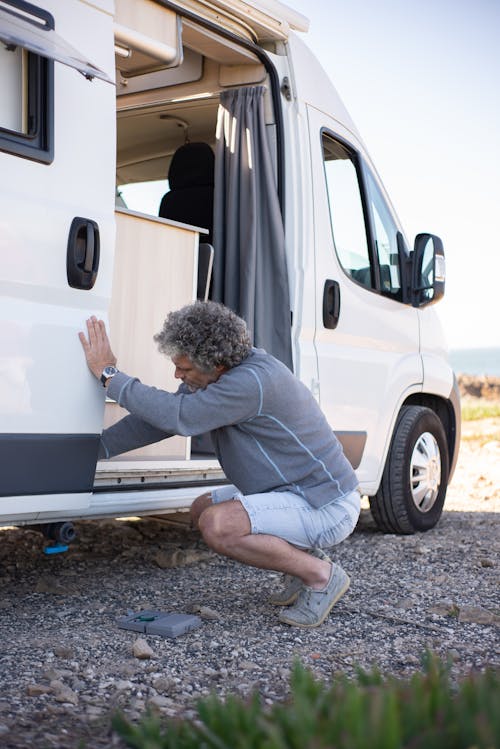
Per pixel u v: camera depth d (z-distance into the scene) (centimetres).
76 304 322
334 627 336
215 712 191
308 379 452
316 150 473
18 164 299
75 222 316
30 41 281
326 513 338
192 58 477
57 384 313
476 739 164
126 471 367
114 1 357
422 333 569
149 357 383
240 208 447
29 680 264
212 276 460
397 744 160
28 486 304
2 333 294
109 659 289
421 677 227
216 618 342
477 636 329
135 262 374
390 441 534
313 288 458
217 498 367
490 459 1011
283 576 379
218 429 339
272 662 292
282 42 463
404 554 480
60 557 446
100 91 332
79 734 222
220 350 318
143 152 558
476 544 511
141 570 426
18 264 297
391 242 544
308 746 161
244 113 455
